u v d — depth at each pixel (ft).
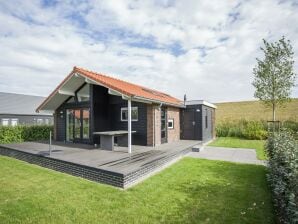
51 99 40.88
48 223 13.16
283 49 51.31
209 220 13.51
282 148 15.99
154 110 36.68
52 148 33.71
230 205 15.56
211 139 59.67
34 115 92.84
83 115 40.06
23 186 19.60
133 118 38.14
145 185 19.71
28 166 27.48
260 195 17.37
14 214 14.21
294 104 91.61
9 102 90.48
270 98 53.31
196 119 49.21
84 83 39.34
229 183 20.27
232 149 41.57
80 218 13.75
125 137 36.40
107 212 14.53
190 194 17.62
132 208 15.12
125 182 19.38
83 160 24.54
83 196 17.22
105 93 39.91
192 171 24.48
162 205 15.60
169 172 24.02
